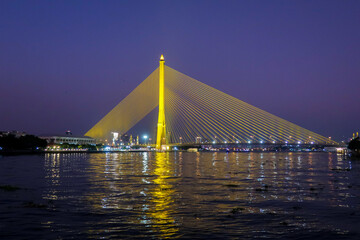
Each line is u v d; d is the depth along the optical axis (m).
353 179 53.16
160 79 193.75
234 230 23.05
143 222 24.98
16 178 53.38
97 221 25.22
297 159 134.62
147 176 57.47
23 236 21.66
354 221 25.31
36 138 194.62
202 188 41.97
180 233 22.38
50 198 34.38
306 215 27.09
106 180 50.94
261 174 62.03
